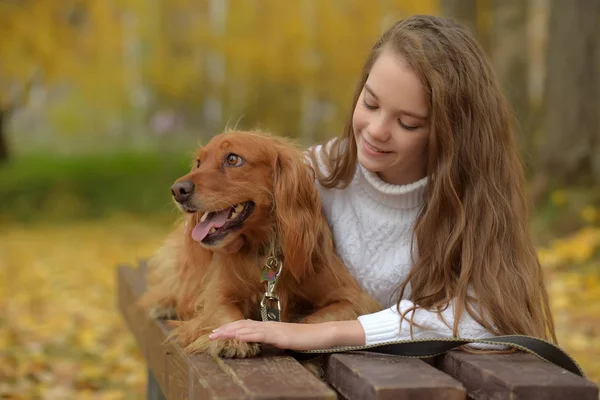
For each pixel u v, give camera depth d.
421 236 2.41
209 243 2.37
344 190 2.66
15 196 14.35
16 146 22.61
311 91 17.94
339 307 2.40
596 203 7.87
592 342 4.74
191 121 19.52
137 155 17.77
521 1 10.14
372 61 2.52
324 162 2.74
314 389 1.64
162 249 3.10
